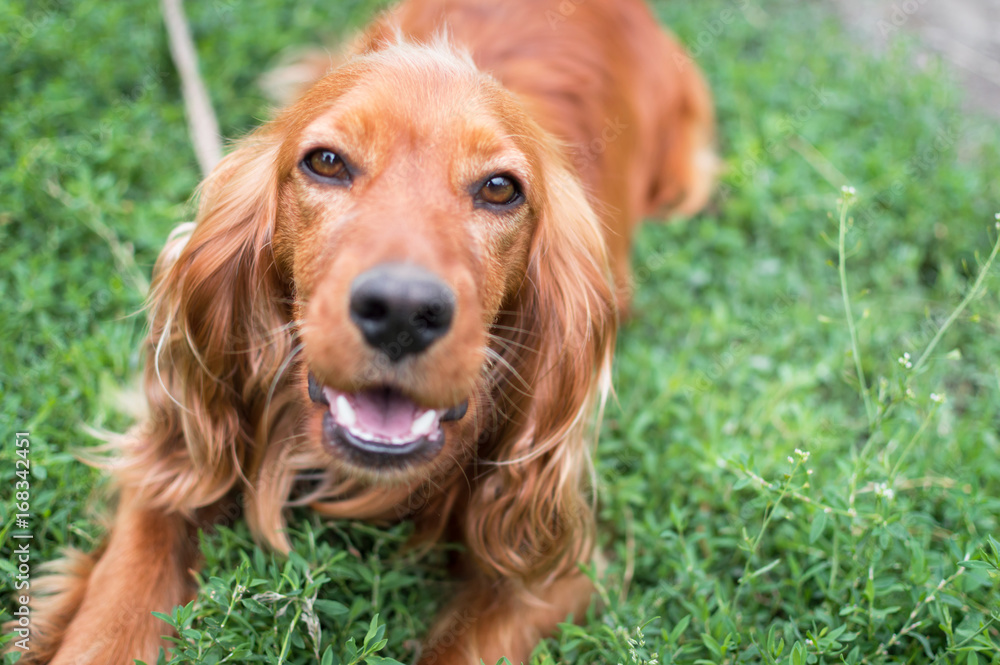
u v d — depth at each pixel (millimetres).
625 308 710
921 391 635
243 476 524
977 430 623
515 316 517
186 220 662
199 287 506
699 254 767
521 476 526
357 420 453
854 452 551
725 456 575
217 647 461
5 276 632
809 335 699
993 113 953
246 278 512
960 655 473
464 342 434
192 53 767
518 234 485
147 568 501
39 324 602
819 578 518
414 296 412
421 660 507
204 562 517
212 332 512
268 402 521
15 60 737
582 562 533
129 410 567
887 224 759
